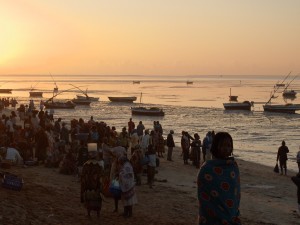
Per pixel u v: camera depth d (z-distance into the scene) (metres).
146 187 16.89
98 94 152.12
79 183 15.59
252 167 28.25
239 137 49.69
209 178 4.38
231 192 4.37
